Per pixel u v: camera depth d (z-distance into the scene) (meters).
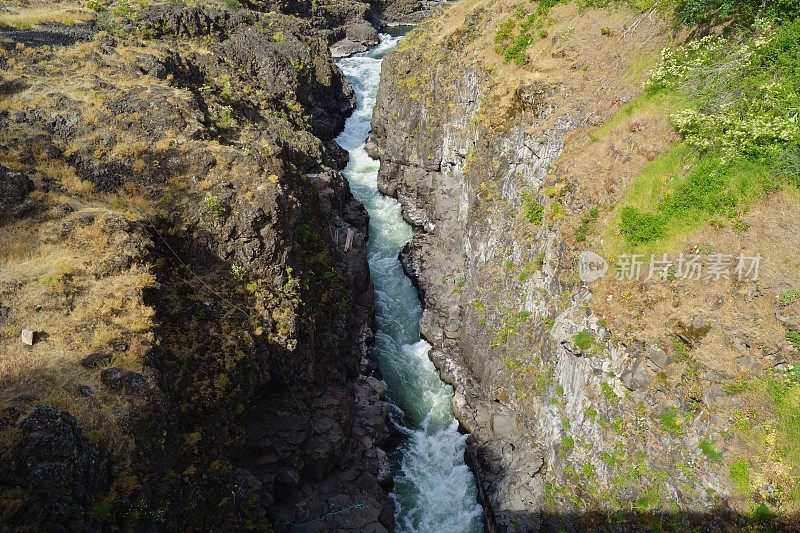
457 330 31.62
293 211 27.42
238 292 23.94
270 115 43.19
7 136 24.98
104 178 25.02
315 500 22.28
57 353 15.95
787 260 16.36
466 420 27.31
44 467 12.49
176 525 15.37
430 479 25.66
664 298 18.23
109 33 39.78
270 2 69.56
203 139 28.30
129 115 28.22
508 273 27.58
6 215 20.38
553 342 22.66
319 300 28.92
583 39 30.09
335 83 59.19
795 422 14.73
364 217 42.31
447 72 41.94
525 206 27.30
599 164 23.33
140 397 15.45
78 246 19.97
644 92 23.80
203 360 20.34
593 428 19.58
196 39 48.38
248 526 18.59
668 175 20.30
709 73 21.03
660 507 16.81
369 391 28.53
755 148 18.06
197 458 17.41
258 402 23.45
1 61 30.69
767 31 20.08
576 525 19.48
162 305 20.67
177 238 23.89
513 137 29.84
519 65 32.88
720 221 17.86
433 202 42.34
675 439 16.86
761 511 14.46
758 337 15.91
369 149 53.28
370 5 91.31
